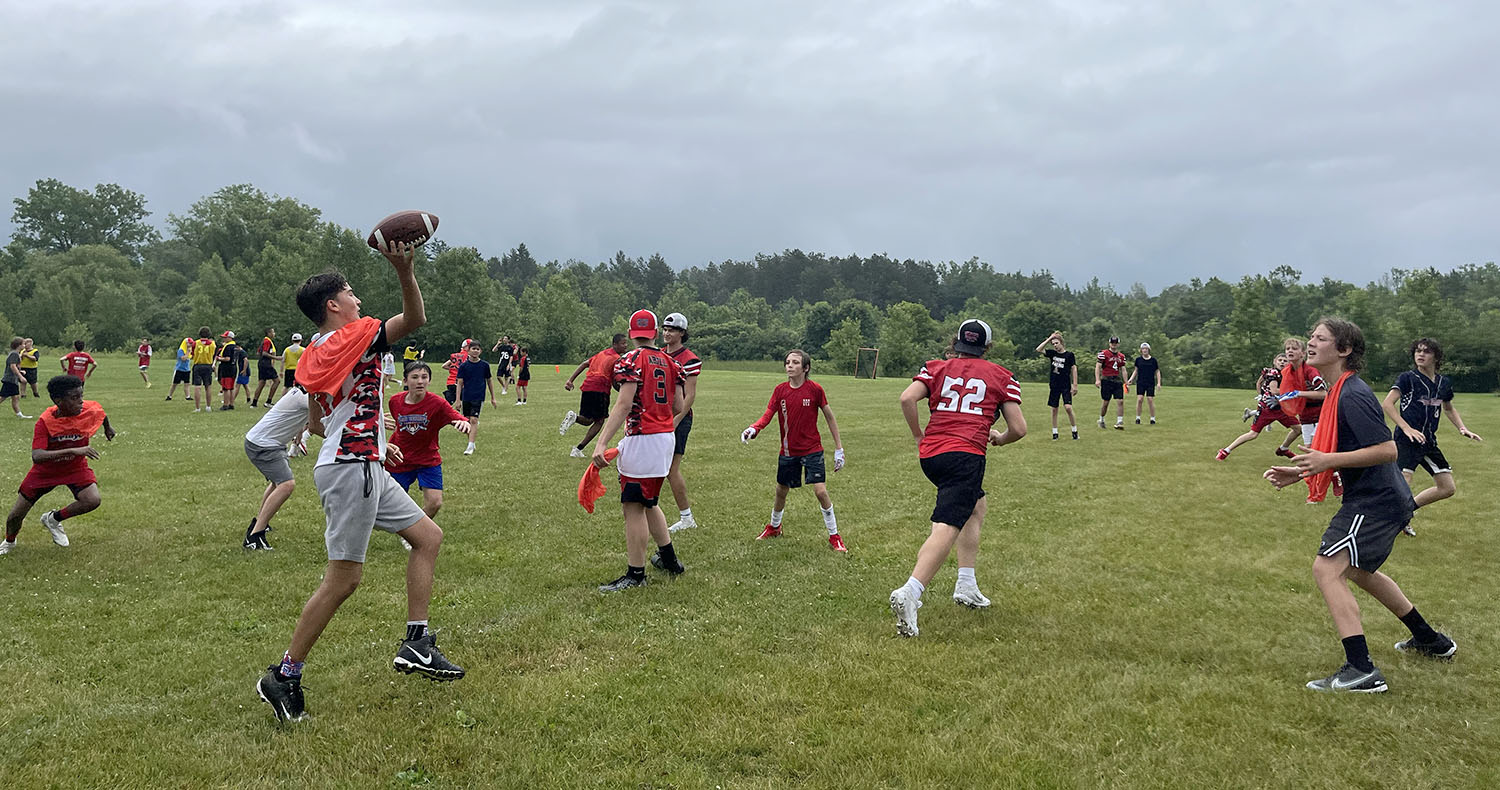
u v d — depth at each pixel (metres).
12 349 17.75
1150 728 4.08
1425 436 8.18
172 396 23.00
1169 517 9.06
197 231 108.31
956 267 175.12
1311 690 4.55
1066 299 155.62
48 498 9.61
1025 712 4.23
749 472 11.68
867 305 92.50
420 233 3.94
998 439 5.60
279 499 7.48
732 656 4.94
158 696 4.40
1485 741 3.97
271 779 3.57
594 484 6.19
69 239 115.56
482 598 6.05
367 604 5.88
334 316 4.30
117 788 3.50
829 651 5.03
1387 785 3.58
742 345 89.31
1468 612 5.94
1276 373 12.73
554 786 3.51
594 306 121.69
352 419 4.12
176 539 7.66
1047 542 7.93
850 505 9.59
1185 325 96.31
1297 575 6.84
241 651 5.01
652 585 6.41
